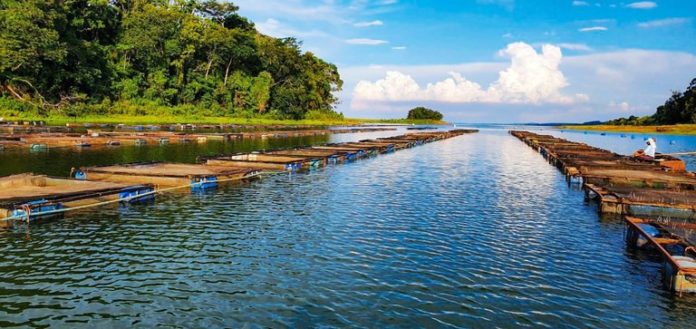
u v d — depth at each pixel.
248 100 109.44
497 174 36.41
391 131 112.94
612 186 26.88
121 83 86.31
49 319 10.69
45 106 71.06
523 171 38.66
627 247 16.92
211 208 21.34
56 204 18.88
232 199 23.44
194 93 99.25
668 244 15.02
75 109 74.19
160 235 16.97
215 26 101.56
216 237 16.91
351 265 14.38
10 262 13.99
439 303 11.97
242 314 11.12
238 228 18.16
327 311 11.37
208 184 26.30
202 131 72.88
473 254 15.79
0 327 10.25
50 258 14.40
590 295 12.67
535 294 12.68
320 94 139.50
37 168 30.28
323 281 13.10
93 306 11.36
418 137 77.19
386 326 10.74
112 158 36.97
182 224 18.48
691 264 13.03
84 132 56.38
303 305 11.64
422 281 13.31
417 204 23.56
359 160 43.31
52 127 58.94
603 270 14.55
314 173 33.66
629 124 151.62
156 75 91.50
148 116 85.94
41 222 17.98
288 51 118.88
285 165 34.44
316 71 135.88
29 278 12.90
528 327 10.90
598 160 40.47
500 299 12.32
